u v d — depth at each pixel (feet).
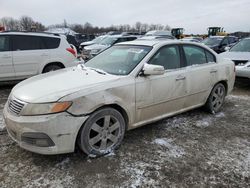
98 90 10.21
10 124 9.89
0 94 21.34
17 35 23.18
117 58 13.42
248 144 12.35
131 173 9.75
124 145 11.90
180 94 13.67
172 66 13.52
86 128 10.02
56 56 24.85
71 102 9.46
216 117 15.94
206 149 11.74
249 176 9.71
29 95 9.86
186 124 14.64
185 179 9.46
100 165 10.21
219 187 9.07
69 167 10.02
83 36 91.56
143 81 11.78
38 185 8.96
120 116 11.05
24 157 10.69
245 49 27.22
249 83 25.32
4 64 22.44
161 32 73.56
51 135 9.30
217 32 119.85
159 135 13.07
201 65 15.05
